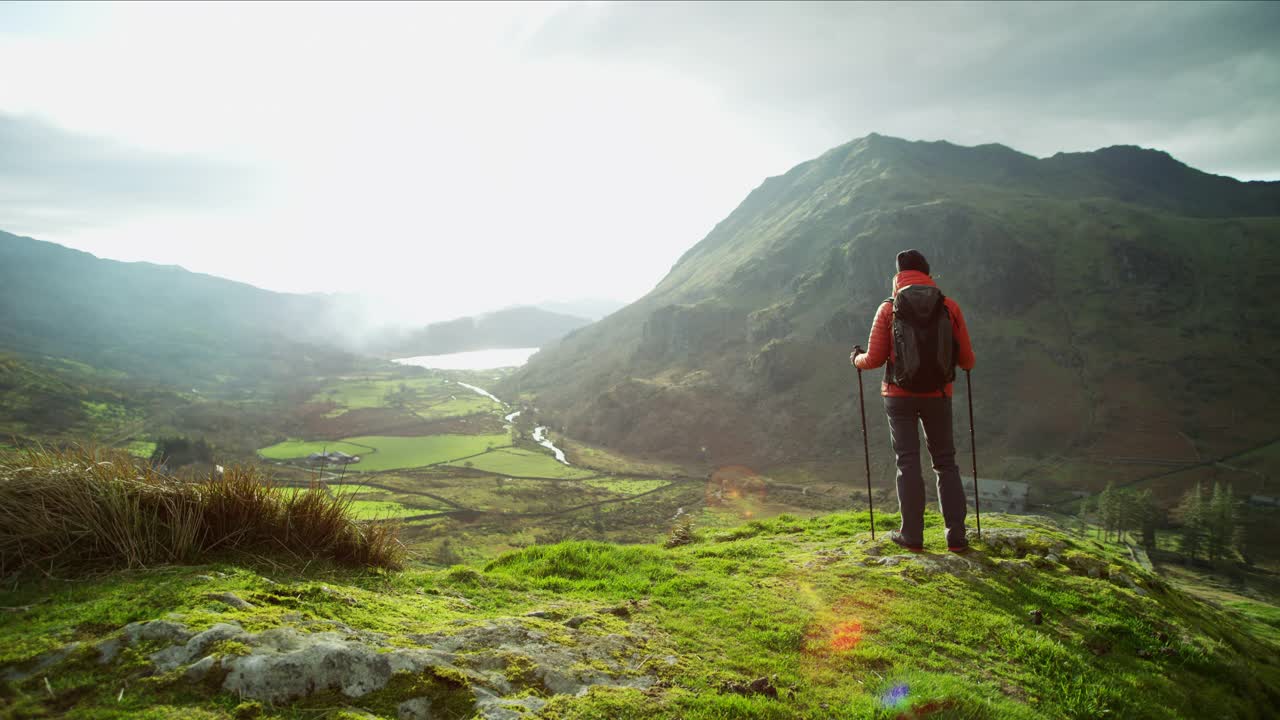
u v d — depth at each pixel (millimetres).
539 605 5328
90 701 2602
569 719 3336
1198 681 5820
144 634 3059
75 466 4418
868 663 4906
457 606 4852
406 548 5883
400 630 3895
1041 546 8188
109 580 3830
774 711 3908
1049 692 4957
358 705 3004
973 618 5961
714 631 5191
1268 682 6367
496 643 3988
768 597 6070
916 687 4492
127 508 4297
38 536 3973
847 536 9336
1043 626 6047
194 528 4512
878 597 6242
